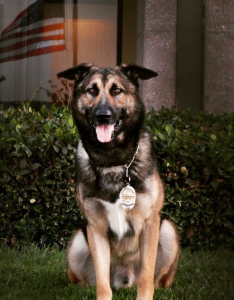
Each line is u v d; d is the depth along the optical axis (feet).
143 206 13.05
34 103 30.66
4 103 30.58
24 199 17.61
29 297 13.57
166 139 17.87
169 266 14.49
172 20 29.07
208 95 29.45
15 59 30.45
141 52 29.48
